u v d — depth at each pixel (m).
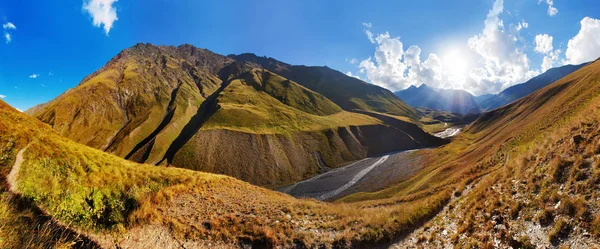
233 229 16.06
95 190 12.45
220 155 118.62
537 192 12.45
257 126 146.62
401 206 24.58
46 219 8.09
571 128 15.73
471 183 23.45
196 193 22.61
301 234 16.16
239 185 33.19
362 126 165.38
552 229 9.67
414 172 76.75
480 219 13.76
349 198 60.00
